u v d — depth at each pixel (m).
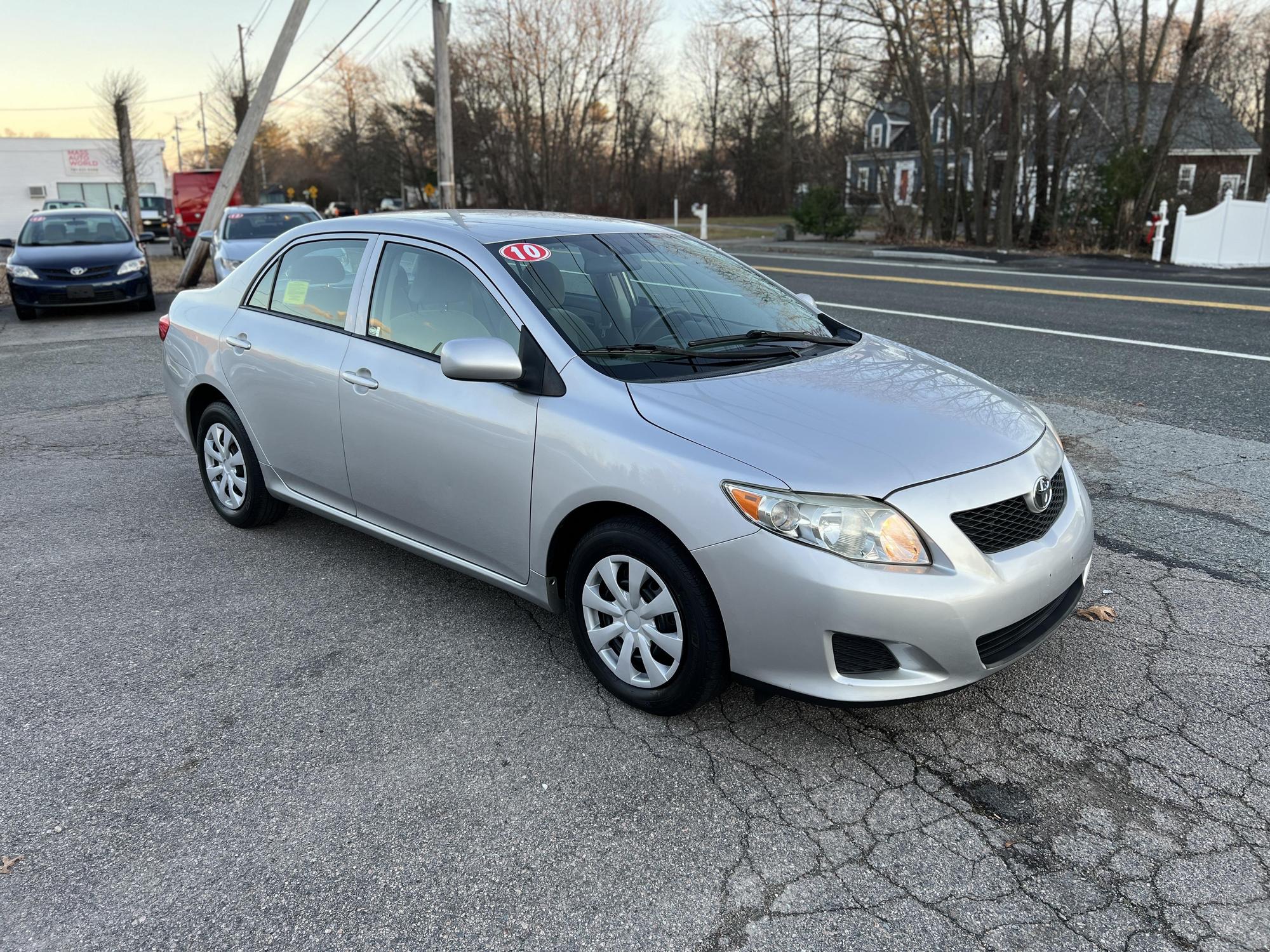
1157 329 10.30
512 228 3.89
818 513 2.68
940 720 3.14
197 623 3.88
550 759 2.95
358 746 3.03
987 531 2.85
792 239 31.92
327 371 4.00
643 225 4.42
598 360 3.26
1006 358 8.81
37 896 2.38
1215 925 2.27
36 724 3.15
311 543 4.73
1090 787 2.79
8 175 44.41
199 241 16.14
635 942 2.24
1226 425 6.46
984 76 30.58
